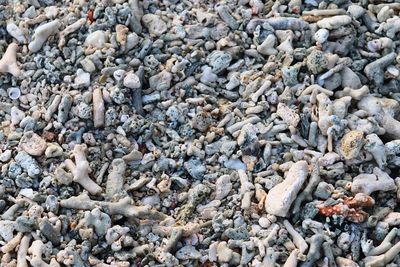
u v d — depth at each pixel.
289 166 2.07
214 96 2.26
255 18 2.39
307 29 2.38
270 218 1.98
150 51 2.30
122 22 2.30
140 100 2.21
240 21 2.38
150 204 2.04
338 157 2.09
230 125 2.18
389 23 2.40
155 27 2.35
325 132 2.13
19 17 2.37
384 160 2.09
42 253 1.88
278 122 2.17
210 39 2.35
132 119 2.14
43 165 2.07
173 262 1.91
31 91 2.21
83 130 2.13
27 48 2.30
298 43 2.37
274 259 1.92
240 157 2.12
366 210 2.03
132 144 2.13
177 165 2.11
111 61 2.22
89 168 2.04
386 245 1.96
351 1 2.49
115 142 2.12
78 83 2.18
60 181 2.02
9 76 2.25
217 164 2.13
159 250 1.93
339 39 2.35
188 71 2.28
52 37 2.29
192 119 2.17
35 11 2.38
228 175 2.08
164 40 2.33
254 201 2.04
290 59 2.29
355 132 2.09
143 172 2.11
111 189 2.03
